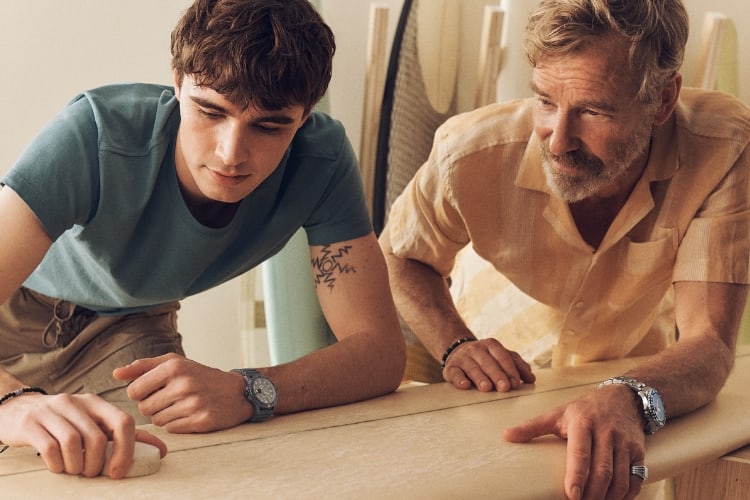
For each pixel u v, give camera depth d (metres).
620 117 1.43
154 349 1.69
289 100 1.23
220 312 3.05
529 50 1.44
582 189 1.51
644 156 1.61
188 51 1.21
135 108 1.39
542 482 1.14
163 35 2.88
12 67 2.66
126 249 1.45
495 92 3.26
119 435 1.06
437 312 1.84
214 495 1.01
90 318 1.69
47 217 1.28
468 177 1.72
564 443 1.26
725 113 1.62
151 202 1.41
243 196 1.32
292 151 1.49
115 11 2.78
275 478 1.07
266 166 1.29
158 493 1.01
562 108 1.43
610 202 1.67
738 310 1.60
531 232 1.75
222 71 1.18
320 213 1.54
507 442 1.26
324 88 1.31
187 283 1.54
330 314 1.54
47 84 2.72
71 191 1.31
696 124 1.62
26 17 2.66
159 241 1.46
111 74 2.81
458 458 1.18
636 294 1.79
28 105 2.70
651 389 1.33
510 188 1.71
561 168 1.49
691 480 1.45
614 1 1.37
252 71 1.18
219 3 1.21
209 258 1.50
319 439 1.24
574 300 1.83
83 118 1.34
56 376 1.69
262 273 2.91
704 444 1.34
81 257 1.50
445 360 1.74
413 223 1.86
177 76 1.29
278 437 1.24
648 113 1.48
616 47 1.39
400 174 3.15
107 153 1.33
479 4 3.33
